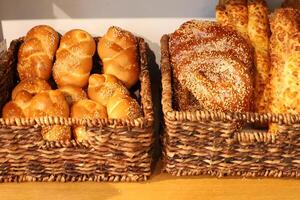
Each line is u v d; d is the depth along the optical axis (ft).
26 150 3.03
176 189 3.12
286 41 3.27
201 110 3.18
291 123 2.94
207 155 3.11
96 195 3.06
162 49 3.70
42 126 2.95
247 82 3.28
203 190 3.11
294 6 3.65
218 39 3.52
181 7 4.06
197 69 3.37
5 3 4.00
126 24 4.14
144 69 3.59
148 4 4.04
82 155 3.05
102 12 4.07
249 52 3.45
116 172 3.14
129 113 3.21
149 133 3.01
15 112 3.22
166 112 2.98
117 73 3.66
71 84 3.64
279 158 3.12
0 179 3.13
